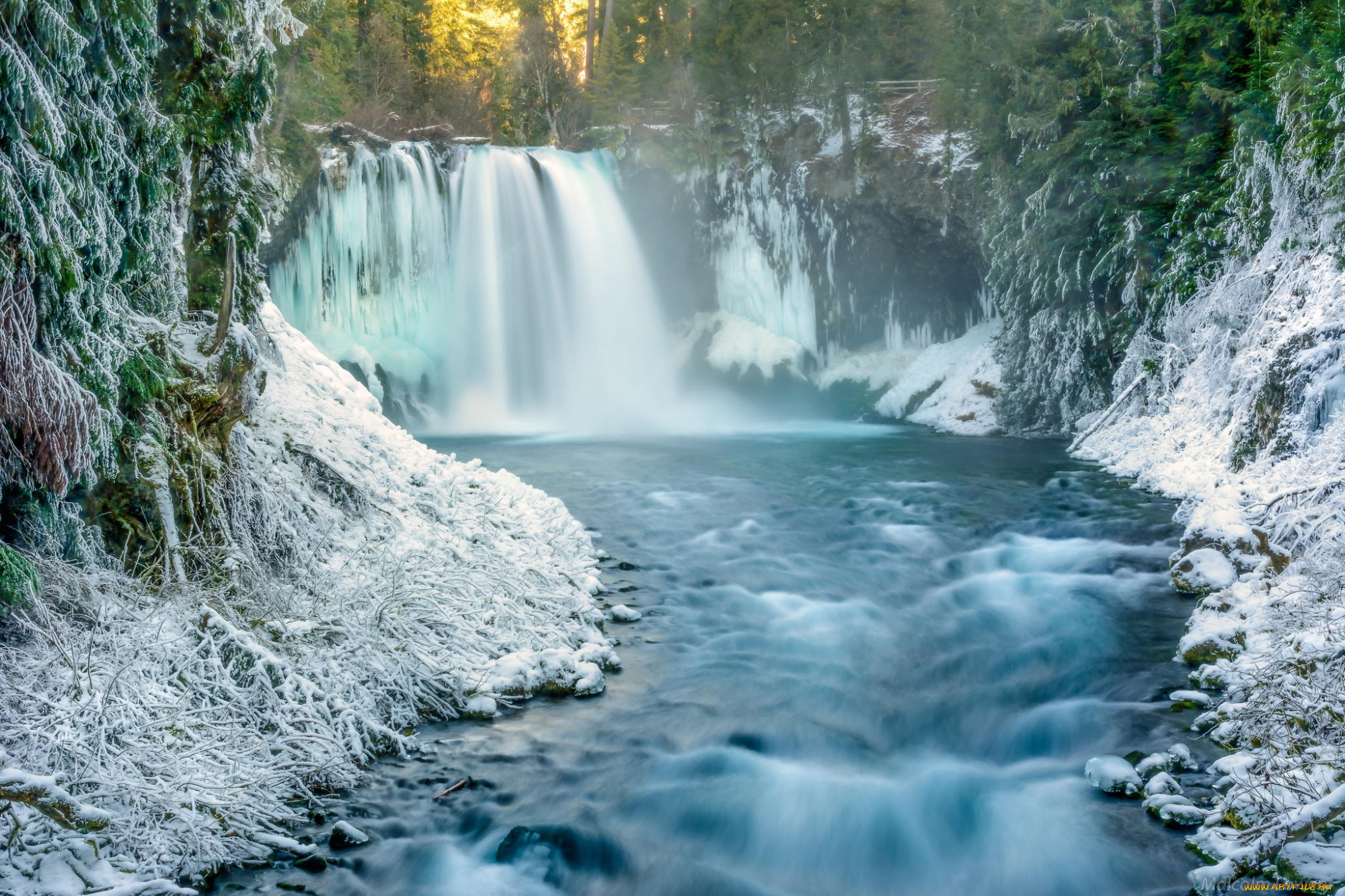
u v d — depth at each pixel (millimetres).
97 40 4914
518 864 4586
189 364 6504
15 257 4520
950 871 4723
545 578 8195
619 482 14617
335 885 4352
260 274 7457
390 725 5859
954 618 8430
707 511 12484
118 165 5098
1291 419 10594
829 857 4832
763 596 8992
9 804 3932
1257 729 5215
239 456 7035
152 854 4164
